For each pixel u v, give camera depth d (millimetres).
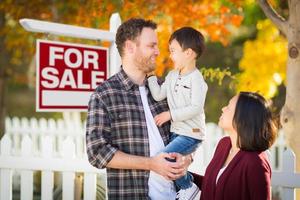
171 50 4215
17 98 22938
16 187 9539
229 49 16797
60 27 5066
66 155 5680
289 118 5449
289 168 4906
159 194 4039
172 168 3799
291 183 4883
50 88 5016
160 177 4039
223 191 3650
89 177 5633
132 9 7570
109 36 5371
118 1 7641
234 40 16312
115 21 5434
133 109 4035
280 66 10617
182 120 4078
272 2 7992
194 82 4078
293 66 5465
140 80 4156
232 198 3619
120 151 3889
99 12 7711
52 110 5027
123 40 4105
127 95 4055
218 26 8391
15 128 10961
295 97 5430
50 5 8953
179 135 4117
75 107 5184
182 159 3871
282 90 13219
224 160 3850
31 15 9008
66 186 5672
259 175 3547
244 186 3582
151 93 4184
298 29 5461
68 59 5141
